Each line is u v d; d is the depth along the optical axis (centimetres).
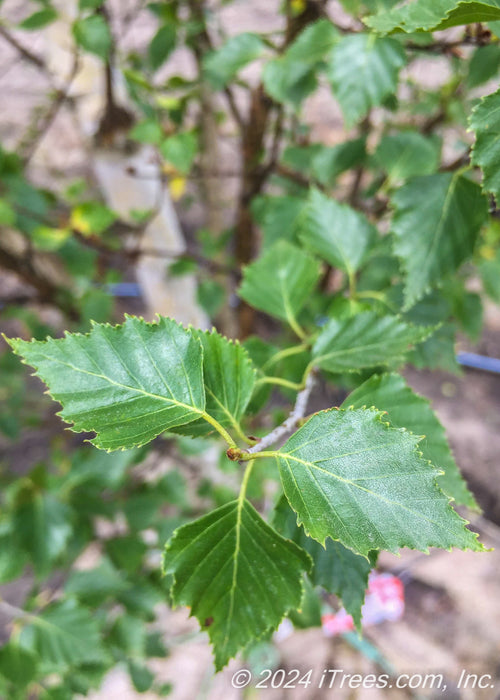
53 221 43
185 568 13
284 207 35
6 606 37
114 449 12
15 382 60
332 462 12
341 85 24
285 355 22
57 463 58
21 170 43
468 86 26
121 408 12
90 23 31
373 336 19
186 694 59
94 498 41
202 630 13
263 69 30
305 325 38
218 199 53
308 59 26
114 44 37
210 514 13
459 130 39
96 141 41
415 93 42
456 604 63
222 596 13
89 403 12
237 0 66
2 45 74
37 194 41
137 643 42
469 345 80
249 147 43
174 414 13
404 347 19
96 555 60
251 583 13
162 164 41
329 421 12
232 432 23
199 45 41
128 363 13
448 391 77
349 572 15
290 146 40
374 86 23
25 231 42
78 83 42
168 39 38
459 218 19
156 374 13
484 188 14
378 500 11
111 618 47
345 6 25
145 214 44
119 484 45
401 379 17
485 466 71
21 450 72
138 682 46
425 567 66
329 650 61
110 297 46
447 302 25
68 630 36
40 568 36
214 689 59
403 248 19
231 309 64
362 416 12
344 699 58
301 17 33
